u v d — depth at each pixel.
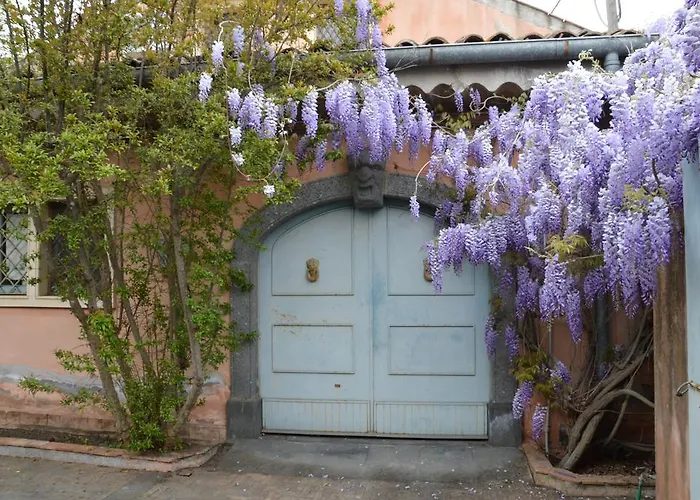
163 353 5.25
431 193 5.33
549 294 3.83
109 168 3.79
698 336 2.88
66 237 4.77
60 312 6.00
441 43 5.37
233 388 5.61
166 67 4.56
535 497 4.33
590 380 4.86
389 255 5.58
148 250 5.16
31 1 4.33
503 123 4.77
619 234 3.12
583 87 3.89
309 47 4.71
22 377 6.02
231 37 4.55
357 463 5.02
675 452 3.29
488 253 4.40
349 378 5.61
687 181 2.98
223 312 5.32
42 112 4.66
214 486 4.61
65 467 5.00
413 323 5.54
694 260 2.90
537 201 3.90
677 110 2.85
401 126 4.72
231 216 5.37
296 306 5.68
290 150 4.88
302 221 5.69
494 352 5.18
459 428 5.46
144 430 4.95
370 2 4.66
